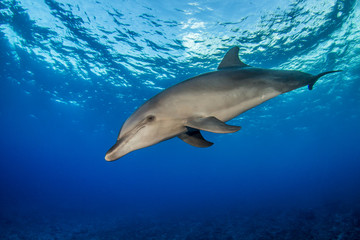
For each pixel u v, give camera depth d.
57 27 11.87
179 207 32.03
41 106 25.56
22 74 18.19
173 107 2.36
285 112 25.27
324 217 13.10
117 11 10.20
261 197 37.31
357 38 12.43
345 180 51.19
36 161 83.25
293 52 12.88
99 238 12.42
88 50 13.32
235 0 9.23
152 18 10.33
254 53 12.55
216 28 10.70
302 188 47.44
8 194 43.84
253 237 10.30
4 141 50.47
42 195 51.28
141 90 17.94
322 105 24.91
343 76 17.91
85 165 84.62
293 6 9.59
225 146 45.47
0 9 11.22
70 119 29.47
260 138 40.12
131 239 12.18
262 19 10.23
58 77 17.52
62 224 17.78
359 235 8.02
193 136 2.81
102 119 27.55
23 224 16.36
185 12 9.88
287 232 10.24
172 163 70.94
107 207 34.59
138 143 2.27
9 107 27.05
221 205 30.44
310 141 50.56
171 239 11.80
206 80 2.60
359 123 37.47
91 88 18.67
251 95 2.67
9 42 14.10
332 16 10.34
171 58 13.16
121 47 12.61
